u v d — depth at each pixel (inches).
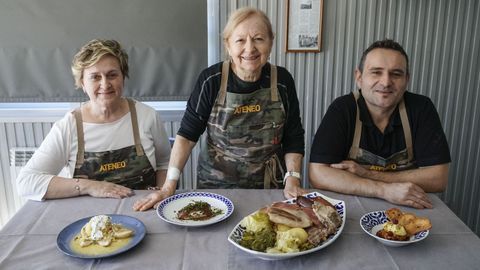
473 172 110.3
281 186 73.2
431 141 67.6
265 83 68.8
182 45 97.4
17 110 100.3
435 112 69.9
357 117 70.0
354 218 54.1
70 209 56.4
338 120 69.4
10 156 100.9
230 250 46.4
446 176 67.4
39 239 48.6
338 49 100.3
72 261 44.2
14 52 94.7
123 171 70.3
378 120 70.2
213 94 68.4
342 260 44.5
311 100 103.3
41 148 66.4
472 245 47.6
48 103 103.8
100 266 43.3
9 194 103.9
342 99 72.1
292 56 100.3
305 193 60.5
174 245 47.4
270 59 100.6
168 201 57.6
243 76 67.3
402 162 70.0
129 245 46.1
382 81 64.8
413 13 98.3
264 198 60.2
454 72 102.6
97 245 46.6
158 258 44.8
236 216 54.5
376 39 99.8
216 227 51.6
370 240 48.5
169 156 77.6
